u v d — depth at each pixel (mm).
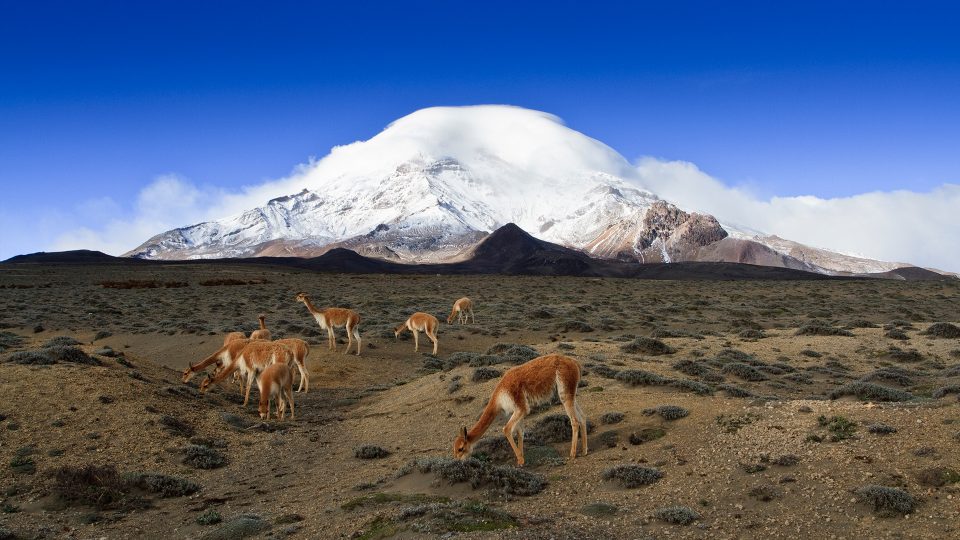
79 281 74688
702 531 8664
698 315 43188
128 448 13797
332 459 14508
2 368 17078
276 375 17859
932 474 9273
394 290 66000
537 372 12258
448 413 17234
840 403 13086
